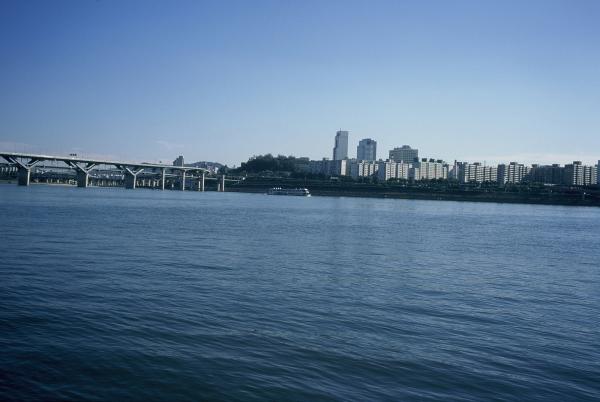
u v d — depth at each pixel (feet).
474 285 110.73
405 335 69.56
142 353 58.29
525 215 501.15
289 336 66.59
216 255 141.69
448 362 59.77
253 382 52.24
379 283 107.96
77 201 444.96
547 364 60.75
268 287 97.96
